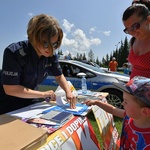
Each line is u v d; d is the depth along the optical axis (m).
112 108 1.70
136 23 1.69
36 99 1.94
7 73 1.44
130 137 1.33
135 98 1.21
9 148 0.87
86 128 1.54
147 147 1.18
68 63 4.87
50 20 1.38
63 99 1.90
